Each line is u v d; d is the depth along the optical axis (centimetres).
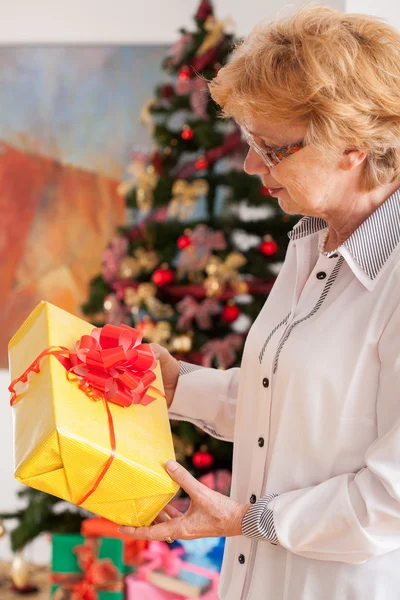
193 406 137
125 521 104
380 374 102
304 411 107
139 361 111
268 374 113
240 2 327
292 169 103
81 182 348
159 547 229
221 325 235
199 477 225
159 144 244
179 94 242
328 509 100
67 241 352
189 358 225
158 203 239
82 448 94
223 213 239
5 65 349
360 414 104
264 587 111
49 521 245
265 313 122
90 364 107
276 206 234
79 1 342
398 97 97
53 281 354
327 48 96
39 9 346
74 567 234
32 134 350
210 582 223
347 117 95
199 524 105
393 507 96
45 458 94
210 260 226
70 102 346
